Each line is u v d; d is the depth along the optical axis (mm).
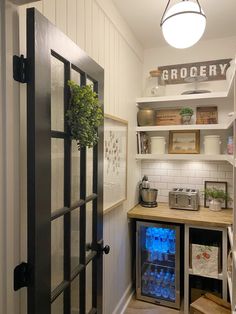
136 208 2688
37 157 894
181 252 2529
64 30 1332
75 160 1321
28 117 879
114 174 2098
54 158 1183
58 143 1205
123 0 2002
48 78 958
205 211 2590
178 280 2465
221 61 2744
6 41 842
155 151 2824
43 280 937
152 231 2654
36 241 895
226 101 2740
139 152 2797
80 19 1507
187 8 1518
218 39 2748
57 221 1203
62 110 1175
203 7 2102
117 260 2244
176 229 2439
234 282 1671
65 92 1139
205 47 2799
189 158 2625
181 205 2650
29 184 882
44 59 928
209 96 2578
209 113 2787
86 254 1400
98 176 1484
